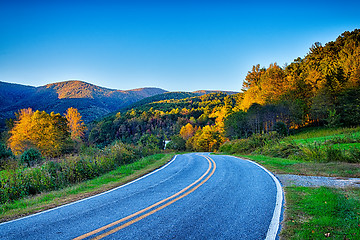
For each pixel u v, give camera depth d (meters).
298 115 45.75
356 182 7.27
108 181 9.89
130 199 6.49
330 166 10.43
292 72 59.75
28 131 36.47
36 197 7.94
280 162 13.18
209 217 4.83
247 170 10.86
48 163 11.70
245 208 5.33
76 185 9.66
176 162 16.28
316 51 62.00
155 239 3.85
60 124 44.38
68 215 5.31
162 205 5.75
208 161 15.80
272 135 25.72
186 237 3.90
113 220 4.81
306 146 15.61
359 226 3.97
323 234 3.76
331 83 41.78
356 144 15.39
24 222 4.97
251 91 62.44
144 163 15.43
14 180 9.18
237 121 49.62
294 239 3.67
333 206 4.96
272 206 5.39
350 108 36.34
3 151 25.28
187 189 7.38
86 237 4.00
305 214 4.78
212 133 61.91
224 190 7.09
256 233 3.98
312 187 6.96
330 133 29.73
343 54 45.62
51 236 4.12
